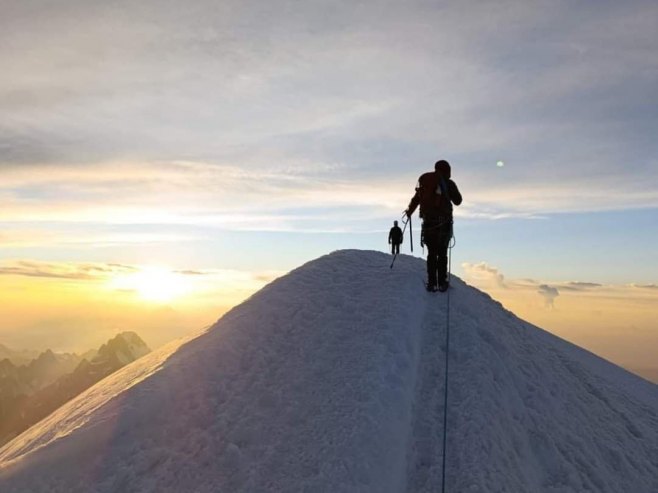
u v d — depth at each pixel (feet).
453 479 20.83
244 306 33.91
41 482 19.42
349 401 23.53
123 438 21.31
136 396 22.97
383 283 35.60
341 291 34.68
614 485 24.25
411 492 20.65
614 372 45.19
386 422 22.38
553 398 28.30
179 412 22.93
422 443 22.63
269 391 24.61
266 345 28.45
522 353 31.58
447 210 35.04
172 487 19.75
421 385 26.05
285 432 22.29
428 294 34.47
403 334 28.73
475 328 30.50
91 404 25.96
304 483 19.75
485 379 25.85
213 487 19.85
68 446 20.56
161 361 28.53
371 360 26.22
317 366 26.40
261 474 20.34
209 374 25.52
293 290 35.27
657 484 25.67
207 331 31.35
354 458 20.63
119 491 19.45
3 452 27.48
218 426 22.39
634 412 33.04
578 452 24.86
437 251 34.86
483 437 22.45
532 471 22.99
